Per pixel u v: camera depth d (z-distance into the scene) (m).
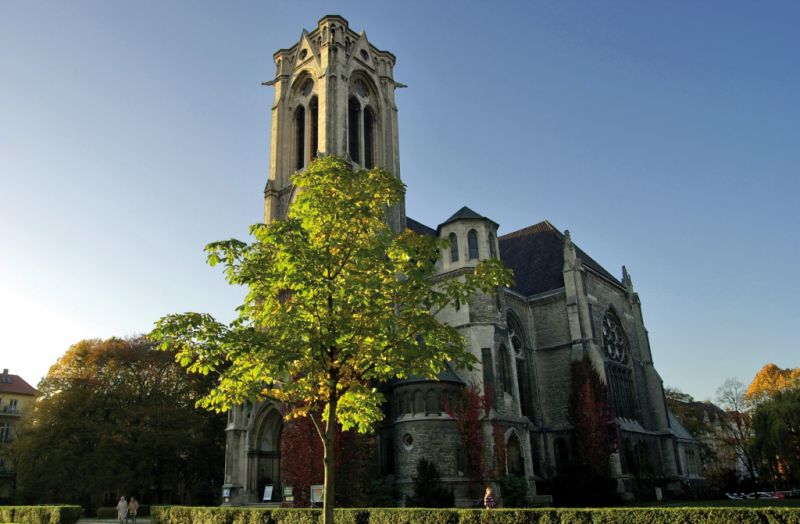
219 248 21.19
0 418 107.81
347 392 19.55
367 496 43.19
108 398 66.81
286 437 45.09
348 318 19.47
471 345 49.72
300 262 19.19
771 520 19.83
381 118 68.38
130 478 63.06
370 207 22.62
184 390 73.12
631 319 70.75
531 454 53.75
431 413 45.66
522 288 65.38
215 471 72.62
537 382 60.09
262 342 19.53
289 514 30.30
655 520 21.89
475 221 55.53
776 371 95.12
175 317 19.83
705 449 106.44
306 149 63.62
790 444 58.00
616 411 60.16
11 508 45.62
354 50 66.94
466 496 43.72
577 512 23.41
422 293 20.86
